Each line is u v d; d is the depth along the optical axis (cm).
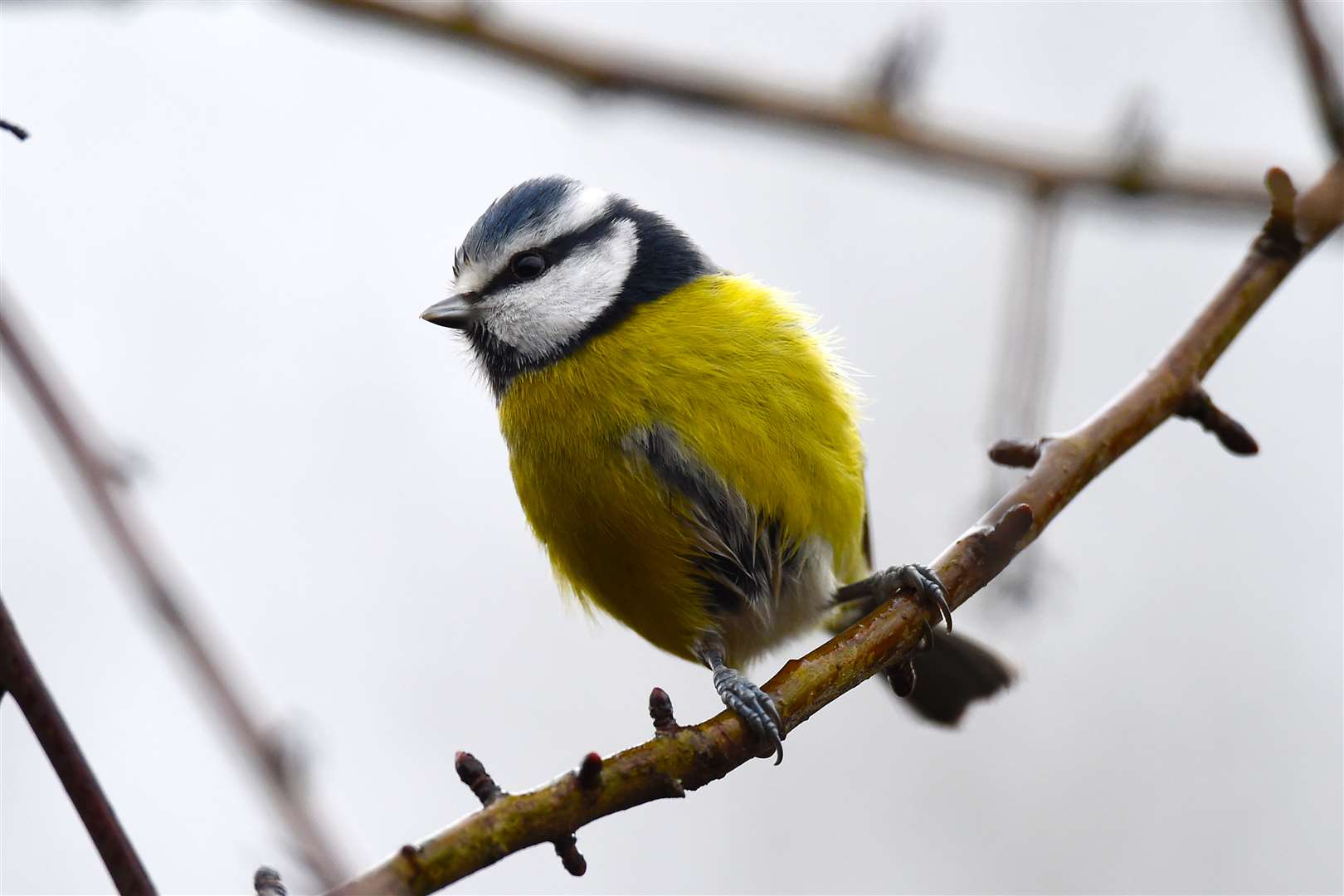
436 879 491
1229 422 666
